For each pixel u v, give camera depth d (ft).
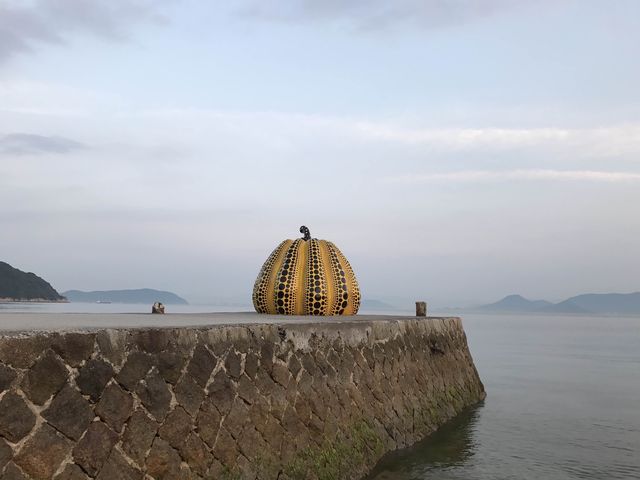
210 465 26.20
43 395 19.58
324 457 35.19
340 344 41.96
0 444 18.17
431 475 42.11
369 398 44.19
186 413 25.50
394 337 52.60
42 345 19.84
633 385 96.12
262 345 32.45
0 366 18.45
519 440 54.34
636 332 330.54
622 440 55.52
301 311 62.44
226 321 38.65
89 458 20.75
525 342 219.82
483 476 42.75
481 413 67.26
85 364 21.27
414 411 51.55
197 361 26.94
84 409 20.94
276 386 32.78
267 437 30.71
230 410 28.40
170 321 36.19
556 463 46.96
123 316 42.96
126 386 22.81
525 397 80.84
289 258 64.28
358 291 64.80
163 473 23.63
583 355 160.66
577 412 70.08
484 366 126.21
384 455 43.06
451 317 74.02
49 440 19.54
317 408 36.42
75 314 42.80
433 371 60.75
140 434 22.98
